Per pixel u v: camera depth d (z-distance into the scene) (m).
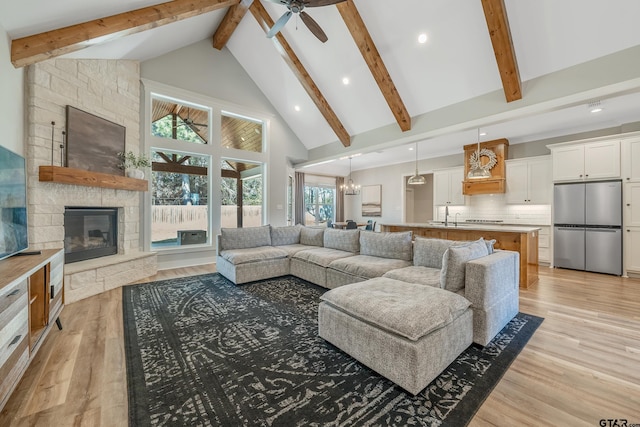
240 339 2.28
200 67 5.37
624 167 4.36
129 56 4.30
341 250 4.23
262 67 5.80
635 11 2.70
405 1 3.54
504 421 1.40
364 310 1.86
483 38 3.48
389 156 7.71
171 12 3.53
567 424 1.38
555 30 3.10
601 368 1.88
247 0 3.37
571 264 4.86
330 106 5.73
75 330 2.44
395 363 1.66
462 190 6.52
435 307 1.84
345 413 1.45
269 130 6.52
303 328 2.49
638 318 2.73
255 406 1.50
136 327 2.50
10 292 1.47
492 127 5.11
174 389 1.65
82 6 2.66
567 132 5.33
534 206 5.72
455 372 1.83
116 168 4.13
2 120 2.49
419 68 4.20
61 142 3.40
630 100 3.84
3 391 1.36
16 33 2.54
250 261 3.93
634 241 4.28
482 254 2.63
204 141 5.61
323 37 3.48
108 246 4.12
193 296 3.37
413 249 3.32
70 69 3.51
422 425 1.37
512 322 2.62
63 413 1.46
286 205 6.89
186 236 5.30
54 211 3.28
